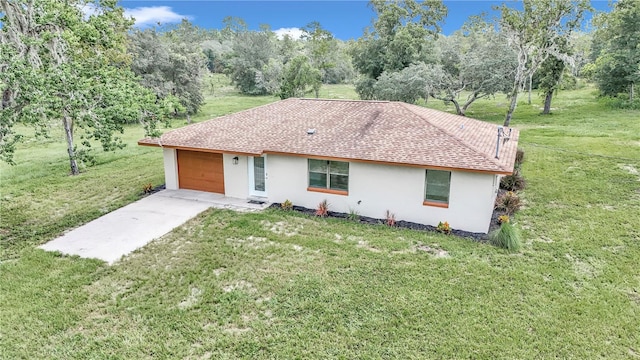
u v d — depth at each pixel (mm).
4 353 7457
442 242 11875
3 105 11359
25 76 10195
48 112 10820
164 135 16906
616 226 12930
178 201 15797
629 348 7488
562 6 28875
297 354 7398
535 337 7766
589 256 11016
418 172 13086
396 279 9797
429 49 40812
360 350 7484
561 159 21172
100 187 18141
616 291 9305
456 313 8484
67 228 13383
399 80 35438
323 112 17297
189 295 9266
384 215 13953
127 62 23844
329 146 14211
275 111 18359
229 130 16750
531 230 12812
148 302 8992
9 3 11445
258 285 9602
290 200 15250
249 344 7645
